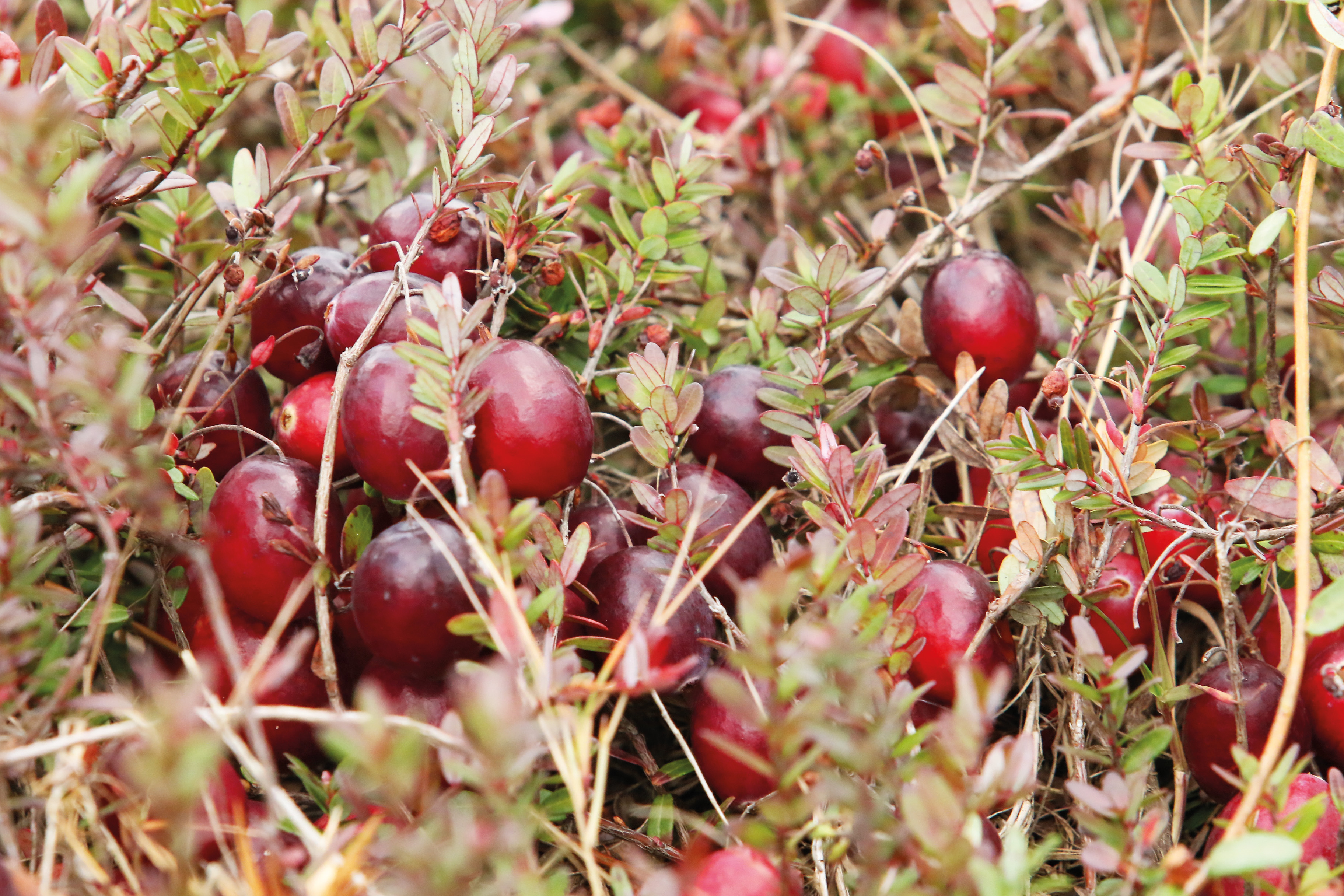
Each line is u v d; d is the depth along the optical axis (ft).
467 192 2.19
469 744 2.03
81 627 2.17
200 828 2.06
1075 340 2.25
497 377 2.11
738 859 2.05
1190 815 2.20
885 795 2.09
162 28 2.15
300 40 2.17
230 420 2.19
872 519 2.15
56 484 2.16
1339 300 2.18
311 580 2.10
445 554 2.08
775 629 2.03
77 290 2.12
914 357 2.28
